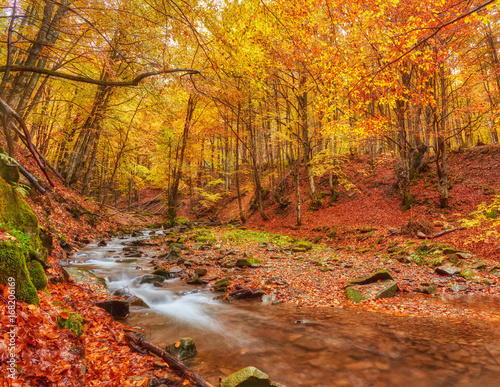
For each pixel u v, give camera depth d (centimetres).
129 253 1147
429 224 1284
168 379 341
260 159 2562
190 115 1873
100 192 2738
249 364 411
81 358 309
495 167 1638
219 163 3312
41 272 439
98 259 1014
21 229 539
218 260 1116
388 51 860
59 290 528
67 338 315
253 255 1236
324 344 475
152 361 383
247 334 518
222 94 515
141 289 755
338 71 974
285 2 564
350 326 552
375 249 1302
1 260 308
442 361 408
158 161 2658
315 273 967
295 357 432
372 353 440
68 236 1167
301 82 1532
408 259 1055
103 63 593
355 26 961
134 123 1733
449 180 1727
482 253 976
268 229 2162
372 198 1967
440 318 583
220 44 470
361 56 1005
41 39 646
